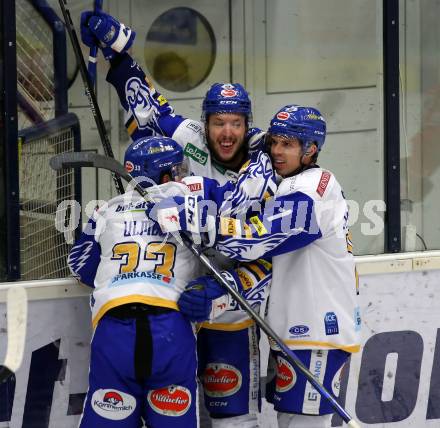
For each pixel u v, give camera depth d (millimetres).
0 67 12477
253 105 15461
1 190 12641
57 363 12734
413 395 13961
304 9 15336
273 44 15375
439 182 15445
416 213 15383
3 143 12578
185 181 11664
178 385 11109
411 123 15367
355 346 11898
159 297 11039
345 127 15578
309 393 11703
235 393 11977
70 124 13648
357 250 14914
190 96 15367
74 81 14344
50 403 12758
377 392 13812
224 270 11734
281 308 11914
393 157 14211
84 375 12852
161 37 15078
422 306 13867
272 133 11781
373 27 15484
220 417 12094
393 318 13789
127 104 13125
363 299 13656
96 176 14414
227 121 11930
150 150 11492
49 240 13328
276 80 15477
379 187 15555
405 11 15250
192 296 11000
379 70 15562
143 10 14945
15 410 12570
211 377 12047
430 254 13836
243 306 11156
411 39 15312
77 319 12742
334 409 11141
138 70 13047
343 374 13617
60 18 13453
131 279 11109
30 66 13219
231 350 11938
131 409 11117
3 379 7445
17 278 12711
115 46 12734
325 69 15508
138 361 10812
